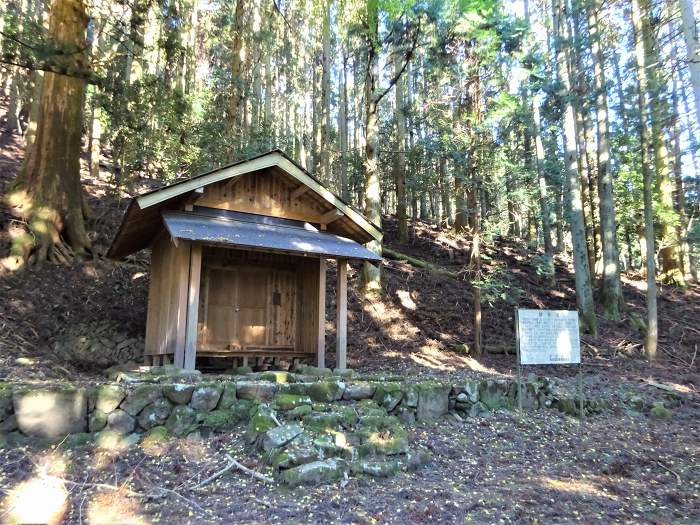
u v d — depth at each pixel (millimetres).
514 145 15859
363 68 23031
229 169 7809
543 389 8242
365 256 8227
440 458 5531
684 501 4660
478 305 11617
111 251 9961
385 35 13531
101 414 5008
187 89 21406
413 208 24078
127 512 3738
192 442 5102
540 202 14172
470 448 5984
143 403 5199
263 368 9023
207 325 8469
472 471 5215
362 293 13719
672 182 18859
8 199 11039
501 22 10875
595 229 18656
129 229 8516
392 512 3920
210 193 8195
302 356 8766
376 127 14039
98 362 8945
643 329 13836
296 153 19875
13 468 4262
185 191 7492
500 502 4305
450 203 21141
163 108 13086
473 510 4090
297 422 5340
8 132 20969
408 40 12922
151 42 17109
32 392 4766
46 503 3783
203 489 4207
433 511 3969
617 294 14789
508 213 12352
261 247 7230
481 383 7492
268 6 19703
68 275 10719
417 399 6727
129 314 10477
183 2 16188
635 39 12328
